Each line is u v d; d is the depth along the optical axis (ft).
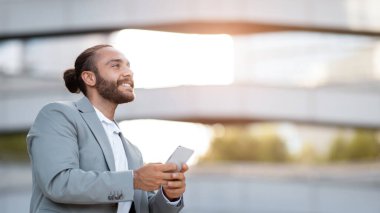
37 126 7.81
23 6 47.32
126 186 7.34
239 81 48.06
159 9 45.83
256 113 47.78
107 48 8.57
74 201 7.34
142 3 46.06
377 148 52.95
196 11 45.42
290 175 49.75
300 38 49.85
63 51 48.88
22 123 47.73
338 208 49.24
